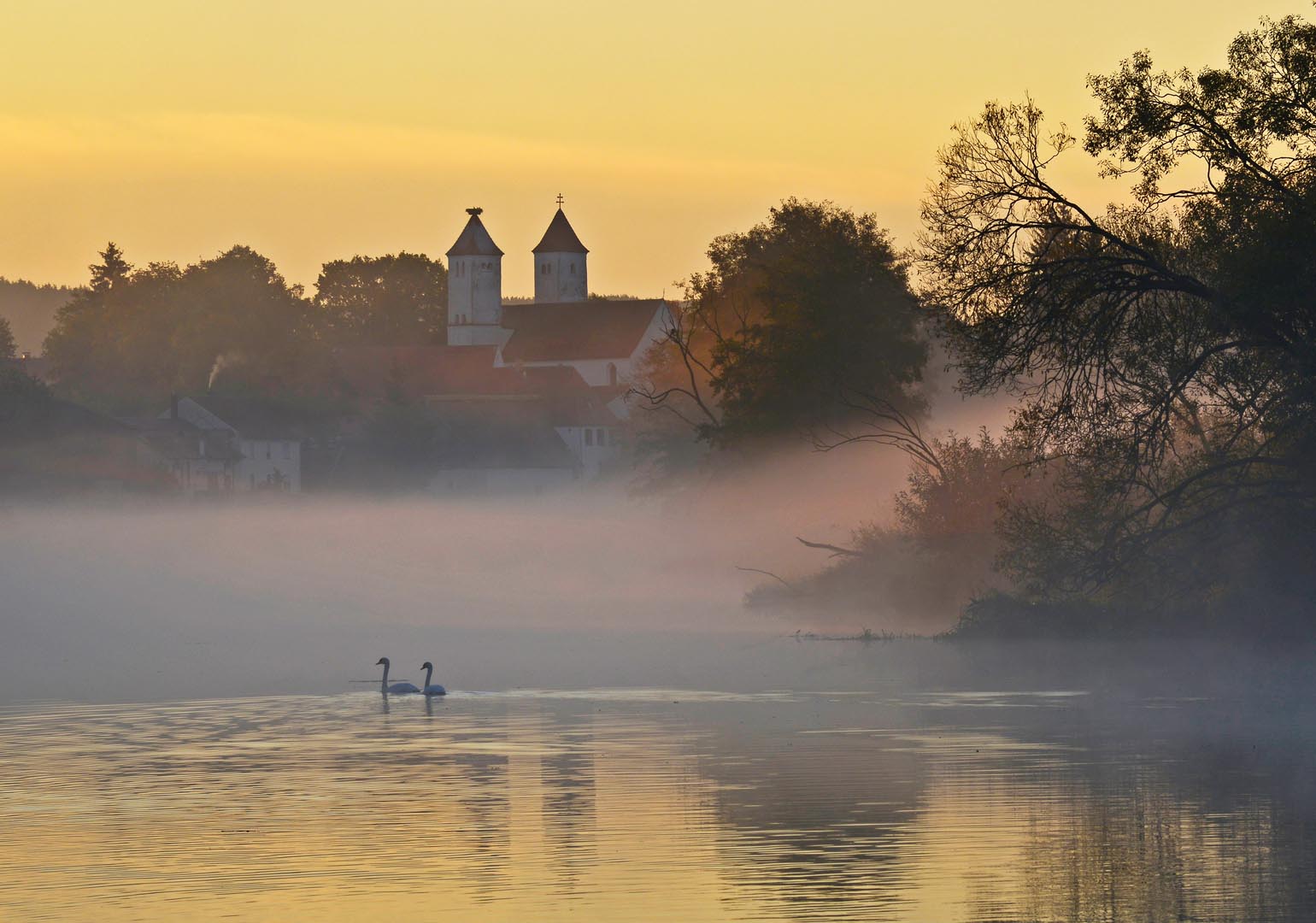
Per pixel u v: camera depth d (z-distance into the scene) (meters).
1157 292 71.19
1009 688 66.56
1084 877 31.95
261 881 32.38
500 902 30.53
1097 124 72.44
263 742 52.12
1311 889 30.84
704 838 36.03
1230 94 70.56
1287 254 67.19
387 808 39.75
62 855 34.75
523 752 49.06
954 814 38.28
